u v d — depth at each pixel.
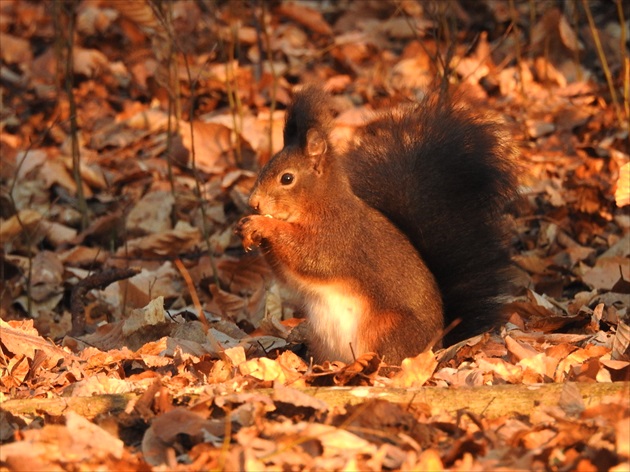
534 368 7.93
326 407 6.76
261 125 16.16
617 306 10.85
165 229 14.54
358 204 9.05
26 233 12.91
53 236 14.53
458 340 9.52
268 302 11.27
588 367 7.73
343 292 8.88
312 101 9.06
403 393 7.01
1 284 12.80
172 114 17.34
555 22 17.28
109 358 8.86
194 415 6.65
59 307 13.01
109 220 14.51
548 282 11.77
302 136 8.91
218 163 15.83
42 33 20.75
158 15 13.55
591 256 12.66
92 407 7.08
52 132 17.30
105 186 15.74
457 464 6.24
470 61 16.95
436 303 9.17
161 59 15.99
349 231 8.86
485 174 9.74
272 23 20.02
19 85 18.98
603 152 14.89
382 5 20.19
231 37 17.42
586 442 6.32
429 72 17.34
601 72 17.83
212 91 17.61
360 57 18.88
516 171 10.09
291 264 8.88
